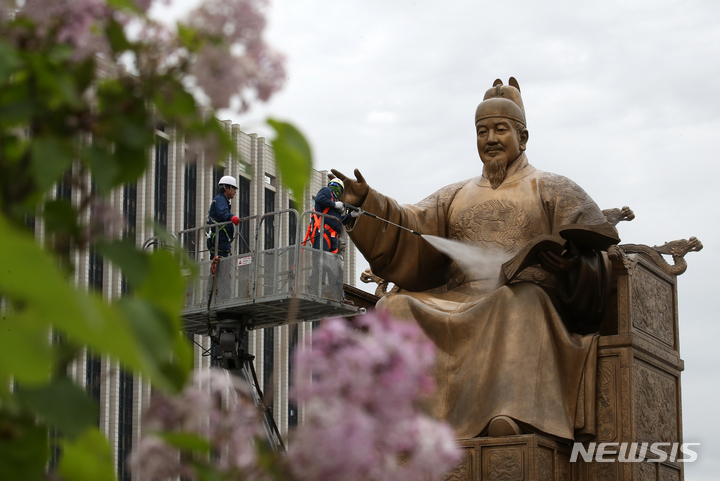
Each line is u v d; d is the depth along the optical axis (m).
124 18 3.36
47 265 2.08
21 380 2.32
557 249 14.77
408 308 15.43
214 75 3.27
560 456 14.16
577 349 14.71
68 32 3.23
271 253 16.02
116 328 2.18
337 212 16.42
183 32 3.38
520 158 17.27
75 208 3.14
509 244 16.33
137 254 3.07
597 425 14.59
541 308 14.91
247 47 3.35
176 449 3.15
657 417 15.40
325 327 3.08
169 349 2.70
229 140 3.39
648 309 15.88
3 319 2.31
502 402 14.18
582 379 14.64
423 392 3.12
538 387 14.33
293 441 3.01
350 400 2.98
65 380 2.73
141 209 53.75
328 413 2.93
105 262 3.10
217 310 16.17
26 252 2.06
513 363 14.47
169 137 3.44
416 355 3.09
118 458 47.22
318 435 2.91
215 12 3.33
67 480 2.97
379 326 3.11
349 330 3.08
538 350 14.57
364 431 2.91
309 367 3.01
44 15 3.23
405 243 16.83
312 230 16.38
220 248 16.75
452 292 16.34
